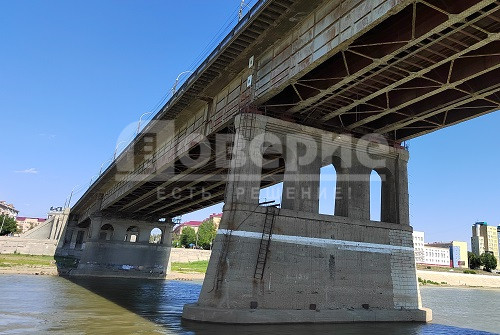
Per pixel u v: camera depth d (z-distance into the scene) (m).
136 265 73.06
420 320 28.33
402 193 31.98
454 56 21.11
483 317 38.84
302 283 25.17
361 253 27.92
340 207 30.00
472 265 191.50
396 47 20.91
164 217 78.12
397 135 34.06
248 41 27.58
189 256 118.94
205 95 35.66
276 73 26.73
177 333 19.06
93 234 71.94
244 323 22.36
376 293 27.53
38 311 25.64
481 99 27.02
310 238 26.42
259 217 25.42
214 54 29.89
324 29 22.83
